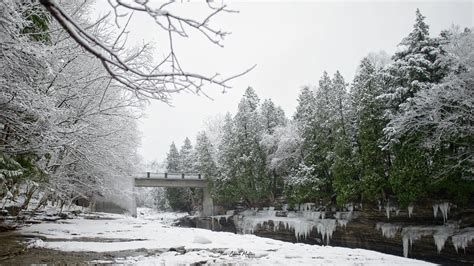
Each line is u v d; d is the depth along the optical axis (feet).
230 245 34.01
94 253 28.60
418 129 73.82
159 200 272.92
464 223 68.85
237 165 146.20
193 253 29.04
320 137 113.29
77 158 41.93
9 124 25.14
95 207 111.14
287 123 155.84
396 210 82.23
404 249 75.15
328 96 117.39
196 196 195.62
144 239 38.96
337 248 32.73
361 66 97.30
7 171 25.45
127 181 102.68
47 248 30.96
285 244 35.45
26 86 23.44
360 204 93.04
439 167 70.33
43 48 23.95
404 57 87.35
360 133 89.45
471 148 68.28
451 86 67.87
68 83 30.86
